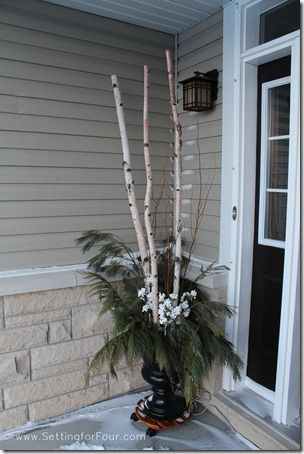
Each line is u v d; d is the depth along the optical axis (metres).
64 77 2.19
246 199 2.17
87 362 2.30
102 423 2.15
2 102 2.03
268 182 2.16
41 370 2.16
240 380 2.20
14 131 2.07
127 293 2.28
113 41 2.34
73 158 2.27
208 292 2.24
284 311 1.90
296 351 1.89
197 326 1.96
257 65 2.10
